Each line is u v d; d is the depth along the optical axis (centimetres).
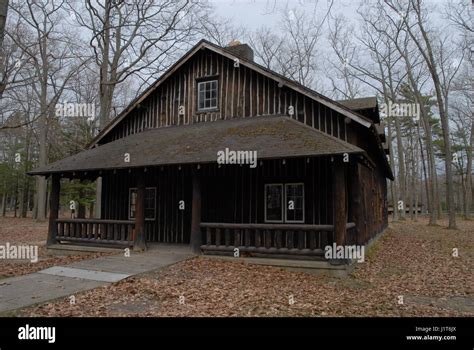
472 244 1561
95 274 859
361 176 1245
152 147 1237
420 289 800
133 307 636
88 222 1282
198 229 1100
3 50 1267
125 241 1200
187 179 1387
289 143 987
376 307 652
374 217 1688
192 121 1418
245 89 1334
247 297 705
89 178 1422
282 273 913
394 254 1305
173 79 1490
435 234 2025
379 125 1759
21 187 3950
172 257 1059
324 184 1144
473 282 868
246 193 1262
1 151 4250
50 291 717
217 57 1405
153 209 1443
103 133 1569
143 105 1528
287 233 1004
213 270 929
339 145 919
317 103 1203
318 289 778
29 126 3547
